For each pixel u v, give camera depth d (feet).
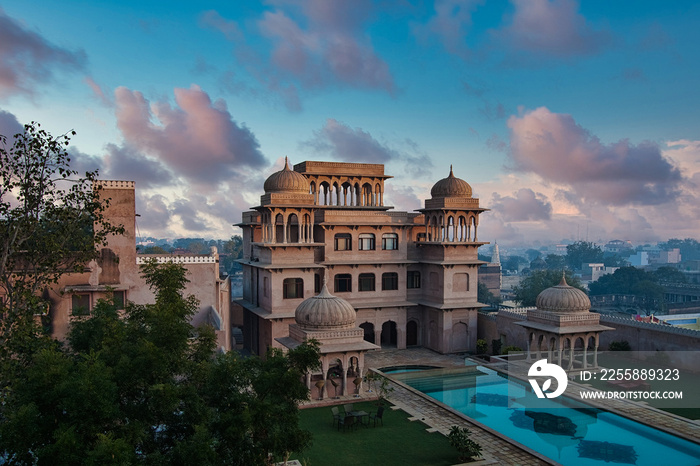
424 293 165.78
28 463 43.45
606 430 92.43
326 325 109.29
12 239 71.56
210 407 54.49
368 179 175.83
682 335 119.34
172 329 56.75
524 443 86.63
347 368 109.50
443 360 148.15
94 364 48.03
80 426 43.55
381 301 159.94
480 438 87.61
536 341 138.41
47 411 45.24
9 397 53.11
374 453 81.51
